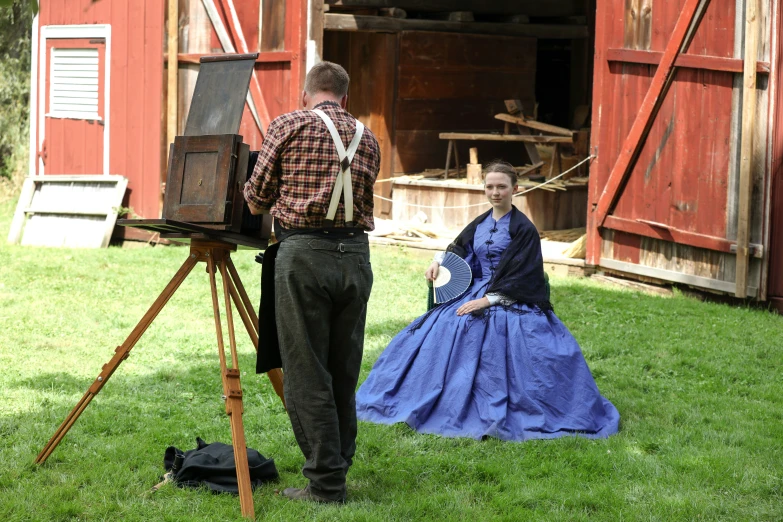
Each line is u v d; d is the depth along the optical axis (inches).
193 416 217.0
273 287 165.2
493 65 583.8
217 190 164.7
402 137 551.2
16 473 176.1
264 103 454.3
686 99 362.3
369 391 222.8
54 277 390.0
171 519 159.0
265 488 175.5
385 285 383.2
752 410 231.6
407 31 544.1
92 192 498.3
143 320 177.0
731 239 350.0
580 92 637.9
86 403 180.5
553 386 211.2
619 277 399.9
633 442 205.0
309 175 158.9
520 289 217.3
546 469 186.4
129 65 488.7
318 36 441.7
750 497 175.9
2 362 261.1
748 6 333.4
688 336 307.7
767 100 335.6
